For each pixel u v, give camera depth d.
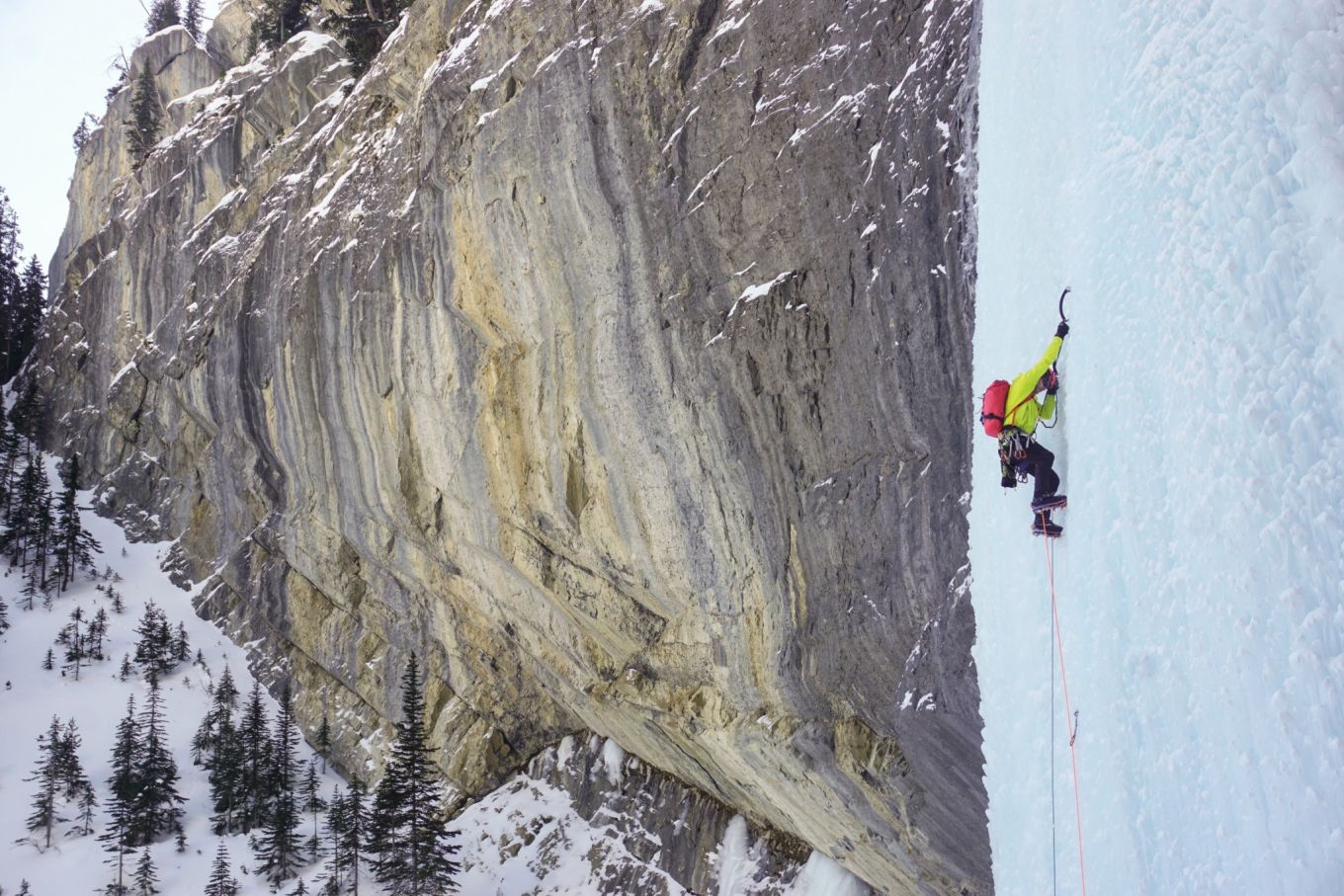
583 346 17.02
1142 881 5.38
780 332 13.18
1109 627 5.80
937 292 10.80
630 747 23.11
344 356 24.61
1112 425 5.90
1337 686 4.60
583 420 17.44
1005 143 7.86
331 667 33.06
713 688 17.14
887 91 11.36
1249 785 4.86
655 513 16.48
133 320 48.09
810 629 13.91
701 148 14.18
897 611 12.16
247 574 36.75
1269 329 5.09
